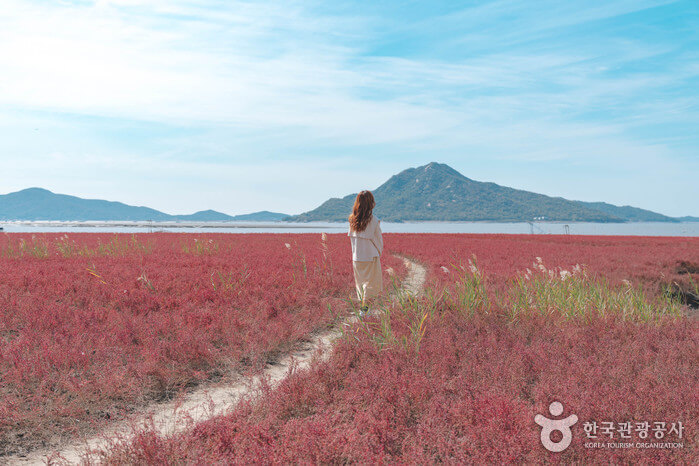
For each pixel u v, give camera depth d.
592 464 2.96
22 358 5.05
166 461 2.96
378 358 5.15
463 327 6.62
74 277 11.08
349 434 3.22
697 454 3.03
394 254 24.11
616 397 3.75
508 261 17.84
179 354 5.57
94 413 4.25
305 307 8.45
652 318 7.36
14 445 3.65
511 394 4.00
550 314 7.20
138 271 12.33
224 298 8.71
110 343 5.89
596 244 33.84
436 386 4.15
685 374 4.54
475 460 2.98
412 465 2.91
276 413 3.79
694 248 27.25
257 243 27.41
